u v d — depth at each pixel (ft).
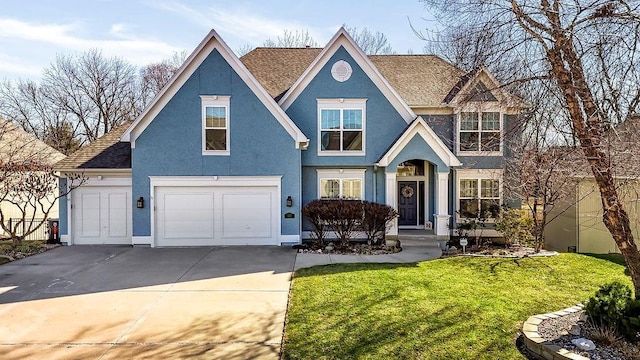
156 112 48.73
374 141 53.26
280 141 49.60
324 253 45.32
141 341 21.42
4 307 26.91
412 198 56.18
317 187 53.52
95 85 132.87
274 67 60.90
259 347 20.54
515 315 23.88
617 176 21.56
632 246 20.27
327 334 21.48
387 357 18.78
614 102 21.22
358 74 53.01
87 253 45.19
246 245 49.67
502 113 49.85
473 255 43.34
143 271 36.65
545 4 20.70
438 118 54.80
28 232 49.93
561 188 40.88
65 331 22.82
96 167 50.52
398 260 41.14
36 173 50.44
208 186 49.47
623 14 18.80
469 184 54.29
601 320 19.94
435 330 21.67
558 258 40.73
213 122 49.21
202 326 23.39
